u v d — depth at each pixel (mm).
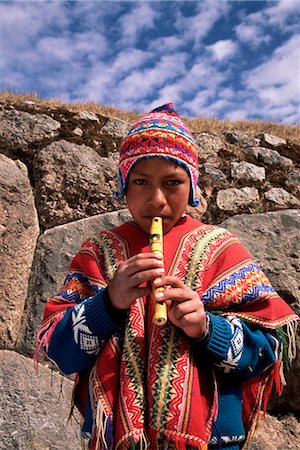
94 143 4672
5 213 3715
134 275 1457
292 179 5012
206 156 4914
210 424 1447
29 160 4406
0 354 3242
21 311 3514
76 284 1714
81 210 4207
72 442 2934
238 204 4625
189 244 1712
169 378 1431
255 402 1652
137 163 1694
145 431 1436
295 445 3203
